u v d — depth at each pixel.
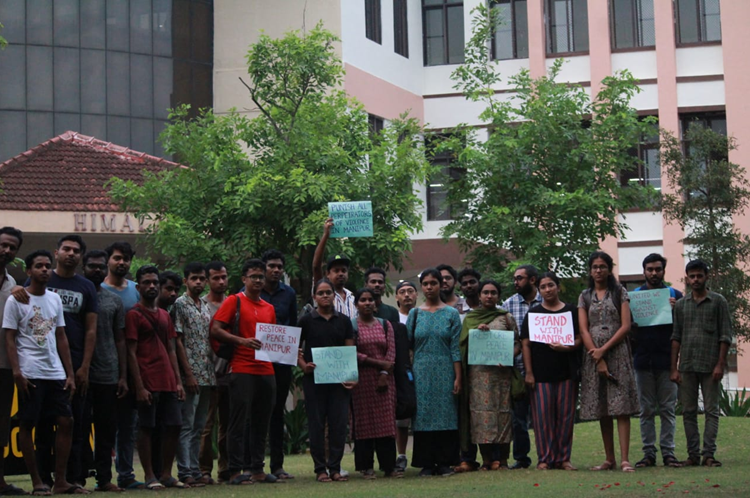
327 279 11.37
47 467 10.36
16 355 9.50
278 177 17.88
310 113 19.44
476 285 12.61
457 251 26.27
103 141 25.08
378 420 11.25
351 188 18.44
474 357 11.44
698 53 26.36
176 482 10.58
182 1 27.52
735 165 20.91
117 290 10.80
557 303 11.60
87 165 23.05
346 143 19.67
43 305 9.63
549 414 11.49
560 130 19.72
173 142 18.95
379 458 11.46
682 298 11.88
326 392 11.15
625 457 11.23
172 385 10.48
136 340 10.35
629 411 11.22
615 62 26.86
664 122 26.30
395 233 18.28
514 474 11.05
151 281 10.41
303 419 17.19
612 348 11.30
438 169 19.66
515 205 19.61
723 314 11.68
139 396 10.26
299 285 19.23
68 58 26.44
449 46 28.58
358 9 26.41
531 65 26.95
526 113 20.00
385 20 27.44
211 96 27.80
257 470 10.90
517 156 19.59
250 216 18.31
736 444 13.28
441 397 11.48
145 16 27.20
